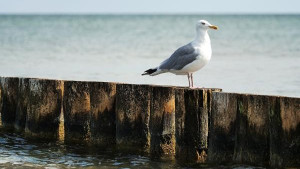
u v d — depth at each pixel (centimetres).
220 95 1127
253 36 5412
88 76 2467
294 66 2847
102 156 1271
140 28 7306
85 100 1330
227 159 1141
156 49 3988
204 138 1170
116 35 5641
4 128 1486
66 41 4775
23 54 3544
